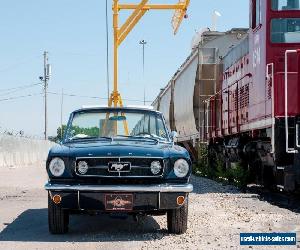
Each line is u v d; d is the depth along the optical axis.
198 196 12.53
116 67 20.94
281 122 11.01
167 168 6.96
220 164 18.00
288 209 10.02
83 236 7.11
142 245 6.43
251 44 13.80
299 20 12.02
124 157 6.89
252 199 11.68
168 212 7.21
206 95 20.25
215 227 7.85
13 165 33.50
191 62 22.02
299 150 10.12
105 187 6.77
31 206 10.80
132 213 7.04
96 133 8.18
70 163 6.93
